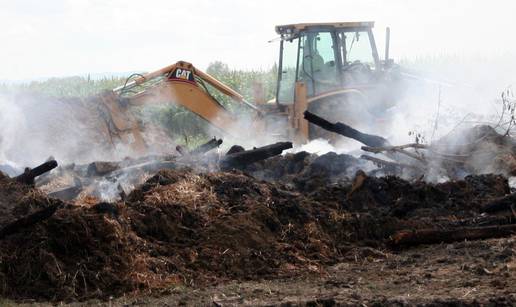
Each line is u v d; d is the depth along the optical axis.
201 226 9.31
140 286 8.09
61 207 8.98
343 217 10.02
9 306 7.48
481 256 8.82
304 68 18.38
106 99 16.27
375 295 7.34
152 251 8.67
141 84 17.36
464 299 6.98
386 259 9.11
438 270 8.38
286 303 7.00
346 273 8.49
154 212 9.24
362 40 18.75
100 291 7.96
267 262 8.79
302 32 18.30
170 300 7.58
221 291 7.80
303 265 8.82
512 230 9.73
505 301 6.91
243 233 9.11
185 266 8.54
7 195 9.35
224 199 9.96
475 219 10.21
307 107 17.80
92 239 8.44
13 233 8.34
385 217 10.17
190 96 17.56
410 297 7.16
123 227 8.77
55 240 8.34
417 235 9.60
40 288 7.95
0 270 8.02
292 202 9.96
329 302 6.99
